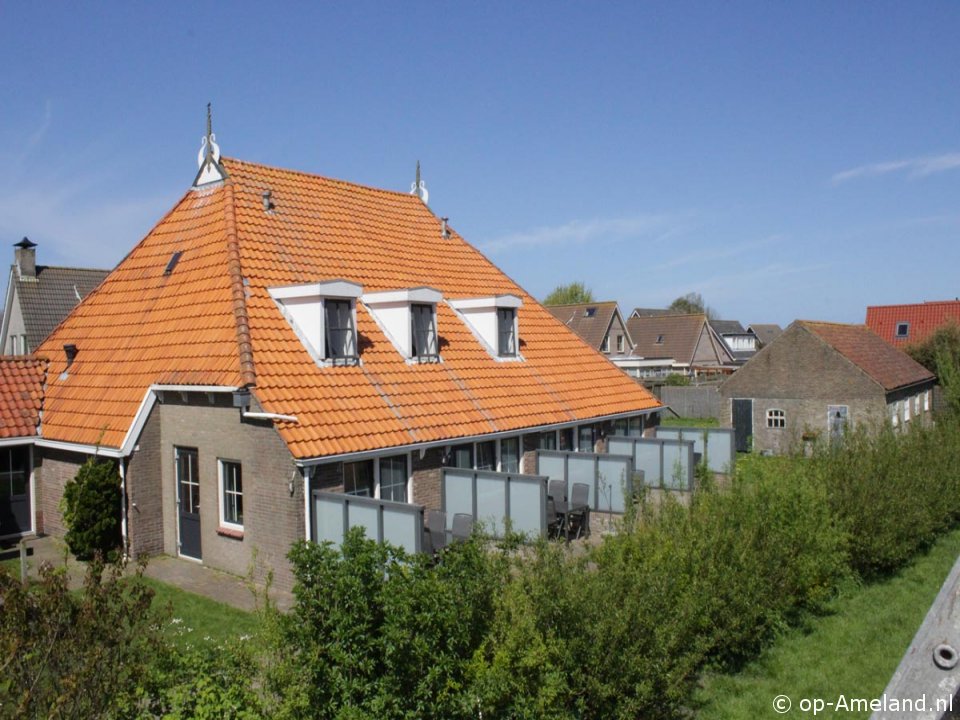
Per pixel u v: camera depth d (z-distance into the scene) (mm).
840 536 12672
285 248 17156
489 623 6957
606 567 8328
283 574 12797
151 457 14961
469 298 19406
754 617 10250
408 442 14312
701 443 22359
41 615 5574
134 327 16781
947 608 2652
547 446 18609
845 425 16906
